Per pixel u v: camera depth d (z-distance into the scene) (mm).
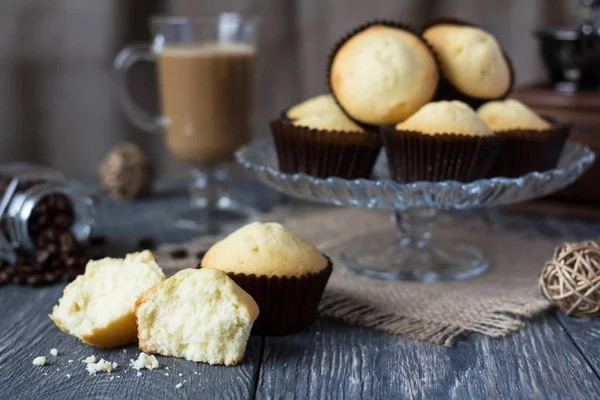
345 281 728
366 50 740
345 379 605
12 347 638
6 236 751
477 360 626
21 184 791
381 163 838
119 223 862
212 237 815
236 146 901
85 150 1158
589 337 654
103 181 937
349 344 643
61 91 1141
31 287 729
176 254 769
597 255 671
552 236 833
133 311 625
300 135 741
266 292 639
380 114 732
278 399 587
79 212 786
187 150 898
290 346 640
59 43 1125
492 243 814
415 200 696
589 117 855
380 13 1075
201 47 887
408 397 589
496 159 749
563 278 668
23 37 1122
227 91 883
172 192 965
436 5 1076
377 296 702
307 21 1091
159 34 892
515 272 749
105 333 626
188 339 620
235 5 1098
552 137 744
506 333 655
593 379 608
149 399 584
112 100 1142
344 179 734
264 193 958
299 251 652
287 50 1104
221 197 938
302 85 1108
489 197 701
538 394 593
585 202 878
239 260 646
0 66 1126
